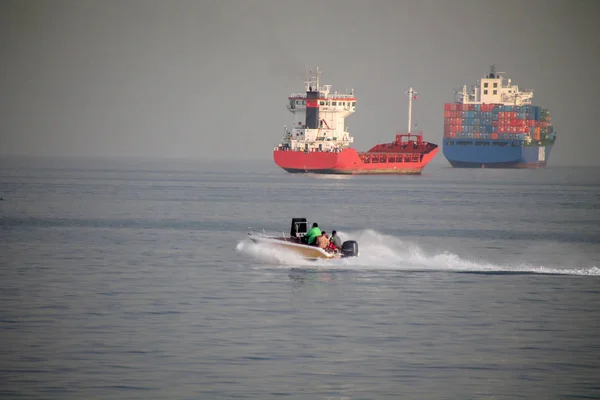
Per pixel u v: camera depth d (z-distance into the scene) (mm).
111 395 98250
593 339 127812
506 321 140250
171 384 102500
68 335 125438
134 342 121688
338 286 172750
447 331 132125
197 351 117250
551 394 100938
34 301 153250
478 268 199750
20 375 105125
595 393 101500
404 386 103312
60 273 190875
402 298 159875
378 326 135000
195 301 155000
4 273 190125
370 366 111500
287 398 98438
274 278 183250
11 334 125750
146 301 154500
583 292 168875
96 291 165250
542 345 123688
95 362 111000
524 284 178000
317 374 107562
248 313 144000
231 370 108562
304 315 142875
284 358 114562
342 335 128375
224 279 182000
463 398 99250
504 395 100438
